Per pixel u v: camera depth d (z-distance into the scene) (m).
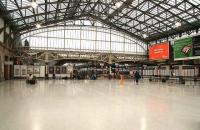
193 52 24.75
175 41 28.09
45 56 39.75
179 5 28.12
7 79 30.84
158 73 35.12
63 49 40.97
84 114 7.05
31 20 31.44
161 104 9.35
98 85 22.42
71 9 32.09
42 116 6.68
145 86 21.36
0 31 24.97
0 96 11.67
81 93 13.88
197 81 28.94
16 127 5.39
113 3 28.39
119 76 43.56
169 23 34.38
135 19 36.00
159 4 29.00
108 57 43.50
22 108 8.05
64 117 6.56
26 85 20.72
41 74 37.25
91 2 29.72
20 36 38.41
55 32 40.56
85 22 42.16
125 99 10.95
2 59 26.86
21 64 37.84
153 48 35.78
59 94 13.07
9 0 21.70
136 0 29.97
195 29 33.62
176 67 31.00
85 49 42.19
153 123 5.93
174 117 6.72
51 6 28.19
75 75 41.38
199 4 26.03
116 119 6.37
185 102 10.02
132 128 5.41
